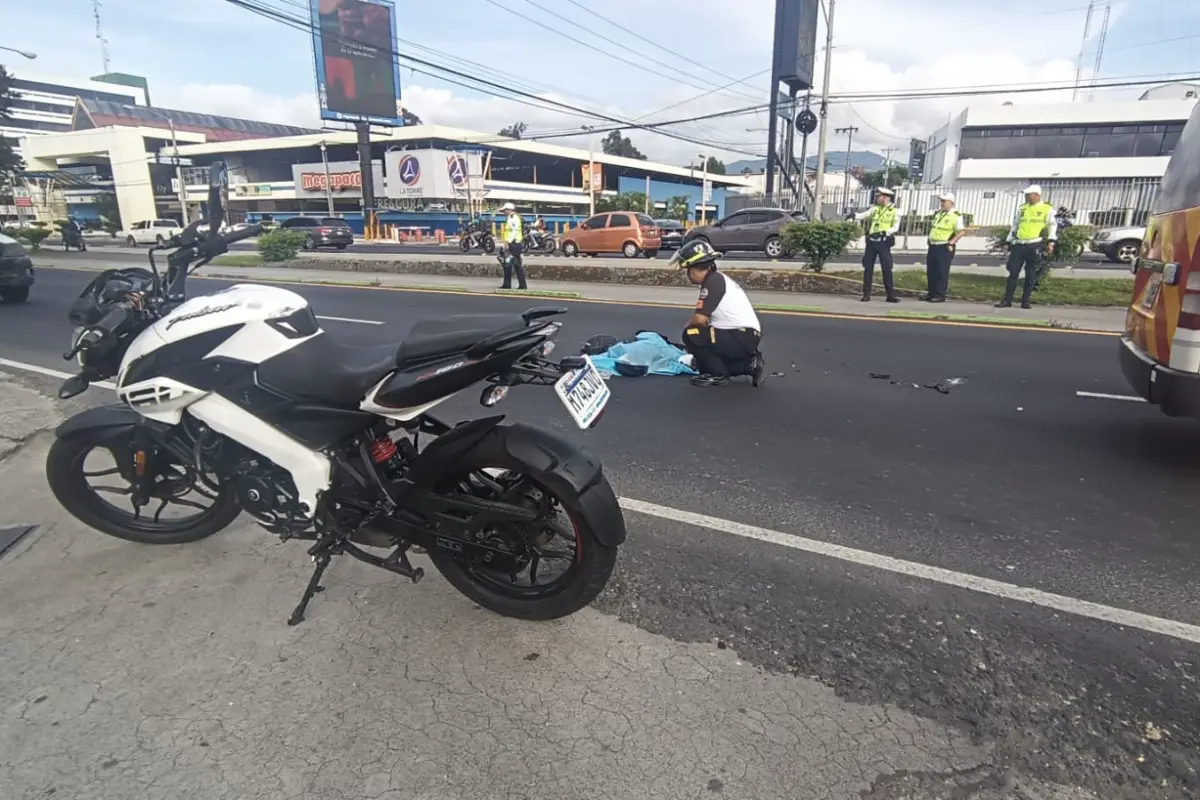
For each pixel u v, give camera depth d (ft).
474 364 8.23
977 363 24.40
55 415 18.37
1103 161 139.74
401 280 56.54
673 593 10.23
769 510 12.96
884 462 15.30
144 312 10.25
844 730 7.60
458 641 9.15
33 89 366.63
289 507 9.62
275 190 210.59
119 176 222.89
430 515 9.23
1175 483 14.03
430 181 174.70
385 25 161.27
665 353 24.16
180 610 9.81
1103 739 7.47
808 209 114.62
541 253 89.51
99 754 7.31
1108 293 39.58
